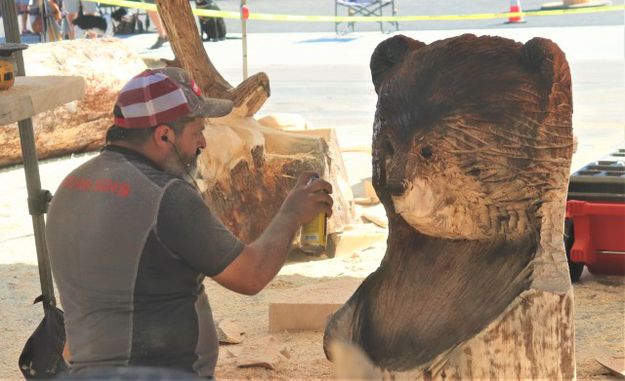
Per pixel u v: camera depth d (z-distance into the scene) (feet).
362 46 72.54
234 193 26.48
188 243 10.95
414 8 92.22
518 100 10.46
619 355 18.88
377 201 32.83
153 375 5.49
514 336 10.68
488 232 10.99
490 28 77.82
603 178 23.56
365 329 11.41
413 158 10.48
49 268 17.81
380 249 27.63
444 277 11.20
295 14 90.12
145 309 11.05
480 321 10.73
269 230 11.78
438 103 10.48
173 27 27.81
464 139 10.42
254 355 19.12
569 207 23.54
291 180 27.09
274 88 56.54
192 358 11.37
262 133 27.35
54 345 16.05
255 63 65.92
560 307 10.81
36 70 39.96
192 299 11.43
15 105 13.89
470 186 10.56
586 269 25.80
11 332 21.76
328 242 27.55
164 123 11.31
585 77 55.93
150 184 11.02
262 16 61.31
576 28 75.66
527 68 10.59
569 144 10.75
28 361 16.30
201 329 11.53
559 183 10.80
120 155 11.35
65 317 11.49
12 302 23.89
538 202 10.77
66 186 11.43
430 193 10.56
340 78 59.47
